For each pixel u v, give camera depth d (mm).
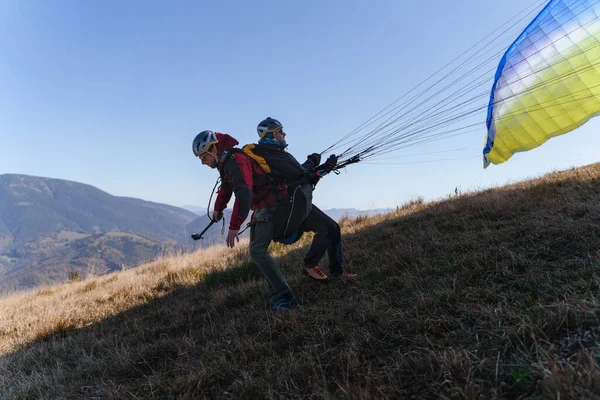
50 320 6047
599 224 3633
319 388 2270
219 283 6016
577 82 4953
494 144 6125
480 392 1859
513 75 5637
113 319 5605
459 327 2602
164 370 3285
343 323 3139
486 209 5547
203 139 3699
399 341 2703
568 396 1582
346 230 8281
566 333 2145
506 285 3047
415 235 5387
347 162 4148
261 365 2863
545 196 5414
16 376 3852
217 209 4023
